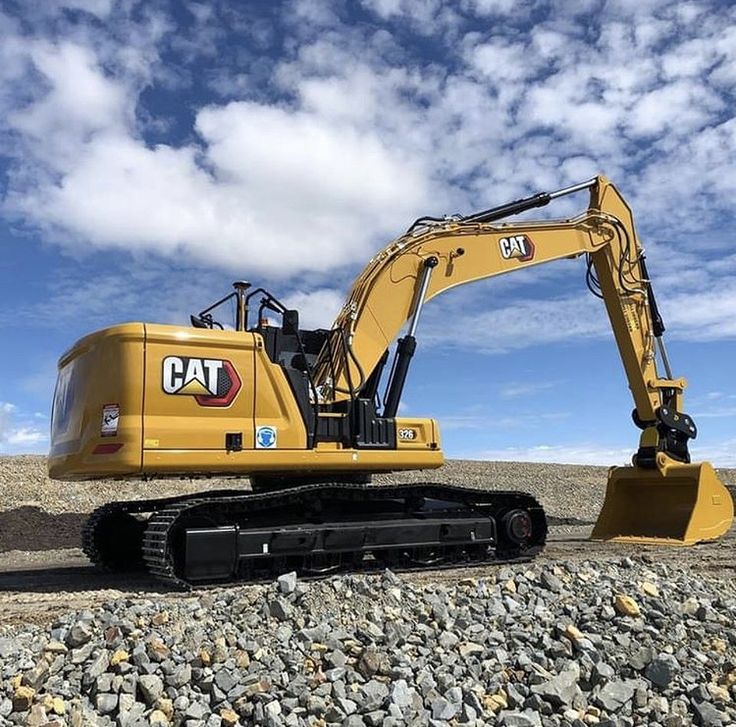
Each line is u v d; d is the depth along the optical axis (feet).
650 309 47.16
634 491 46.29
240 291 33.73
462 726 17.72
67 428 31.91
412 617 22.86
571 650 21.76
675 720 19.29
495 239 41.24
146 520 37.68
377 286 37.04
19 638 20.40
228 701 18.13
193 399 30.32
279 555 30.71
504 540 36.68
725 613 25.66
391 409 35.53
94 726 17.03
